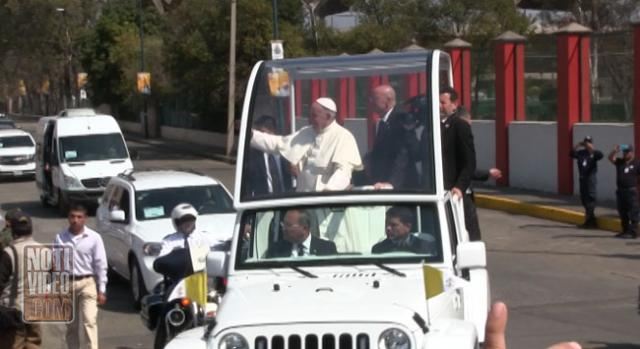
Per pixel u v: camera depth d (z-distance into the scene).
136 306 36.06
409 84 18.02
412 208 17.12
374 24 101.75
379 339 14.40
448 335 14.62
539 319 30.86
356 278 16.33
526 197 60.72
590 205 50.66
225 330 14.73
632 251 43.91
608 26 101.12
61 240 26.86
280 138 18.03
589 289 35.88
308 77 18.45
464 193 21.62
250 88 18.41
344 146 17.86
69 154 66.12
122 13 165.00
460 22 101.25
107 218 40.41
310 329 14.51
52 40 168.88
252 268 17.00
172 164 104.94
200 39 107.75
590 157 50.66
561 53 60.84
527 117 66.44
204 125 135.00
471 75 72.44
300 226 17.20
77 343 27.09
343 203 17.23
